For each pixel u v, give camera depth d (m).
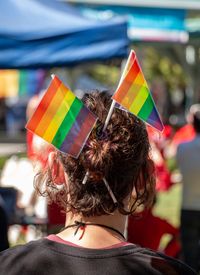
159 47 17.92
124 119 2.49
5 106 23.94
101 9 13.25
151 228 5.89
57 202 2.58
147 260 2.38
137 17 13.30
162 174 7.43
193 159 7.59
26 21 8.07
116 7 13.30
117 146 2.44
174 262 2.42
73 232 2.47
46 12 8.31
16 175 7.72
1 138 17.58
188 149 7.63
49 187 2.59
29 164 7.70
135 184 2.54
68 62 7.95
